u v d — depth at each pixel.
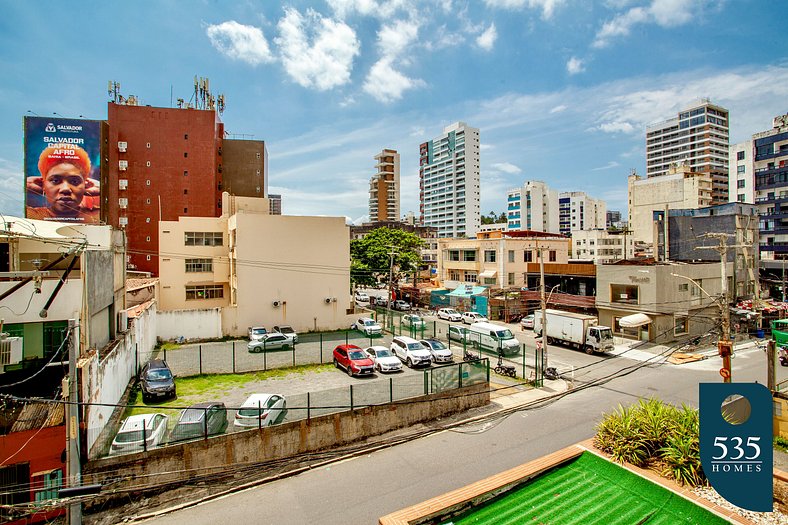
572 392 22.53
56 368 15.85
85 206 47.66
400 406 18.47
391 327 37.41
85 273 15.20
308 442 16.25
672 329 34.00
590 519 7.82
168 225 37.22
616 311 35.47
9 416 13.35
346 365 24.84
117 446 13.69
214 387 22.12
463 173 130.38
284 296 35.97
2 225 18.72
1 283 15.62
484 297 45.84
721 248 14.47
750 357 30.11
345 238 38.12
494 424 18.78
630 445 9.72
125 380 20.28
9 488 12.02
